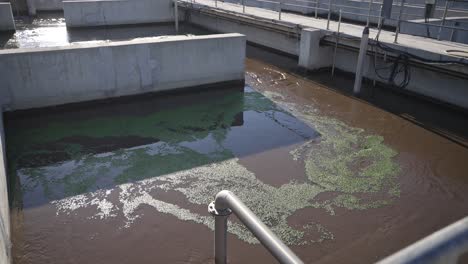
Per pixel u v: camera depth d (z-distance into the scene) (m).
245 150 6.70
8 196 5.23
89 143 6.89
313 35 10.80
